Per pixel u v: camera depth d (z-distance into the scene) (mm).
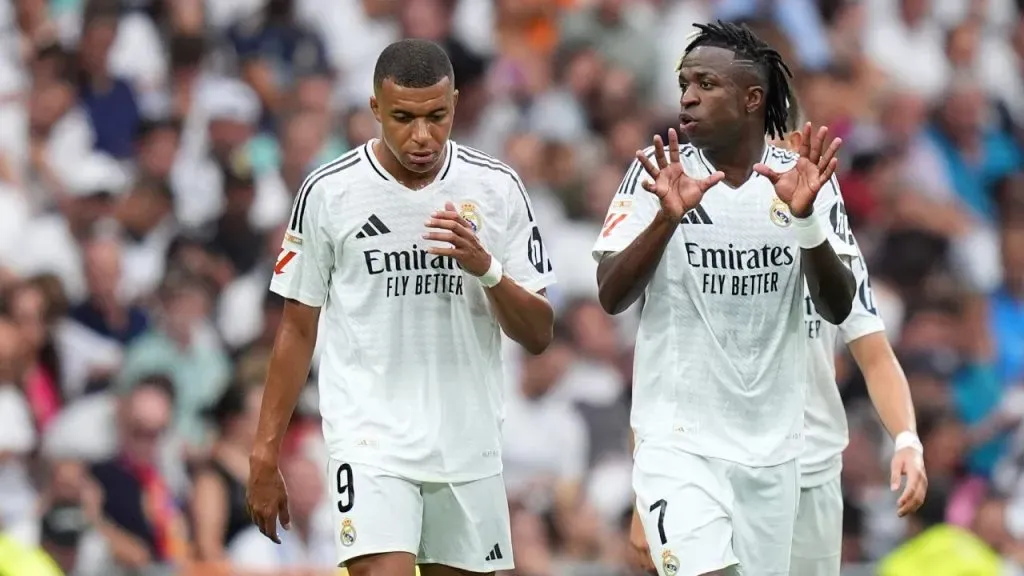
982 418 43344
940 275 46875
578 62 50438
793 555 24422
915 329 44156
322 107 46719
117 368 39188
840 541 24703
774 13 52000
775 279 22234
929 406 40469
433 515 22422
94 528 34812
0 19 48062
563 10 52031
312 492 35125
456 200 21984
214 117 45156
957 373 43656
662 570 22125
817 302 21719
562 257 44938
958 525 39125
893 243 47156
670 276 22219
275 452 22141
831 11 53781
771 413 22453
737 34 22062
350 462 21984
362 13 50844
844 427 24438
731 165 22281
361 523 21828
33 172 44594
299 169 45438
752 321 22266
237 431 36312
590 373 41281
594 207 46500
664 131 49312
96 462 35406
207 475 35500
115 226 43125
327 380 22375
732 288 22172
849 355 40500
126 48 47156
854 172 49656
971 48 55594
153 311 39938
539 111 48719
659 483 22219
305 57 48688
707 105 21859
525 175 46656
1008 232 48938
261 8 49344
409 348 22062
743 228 22125
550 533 38188
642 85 50531
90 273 40344
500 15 51625
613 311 21734
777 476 22438
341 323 22203
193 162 44781
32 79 46406
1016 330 47438
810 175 20844
